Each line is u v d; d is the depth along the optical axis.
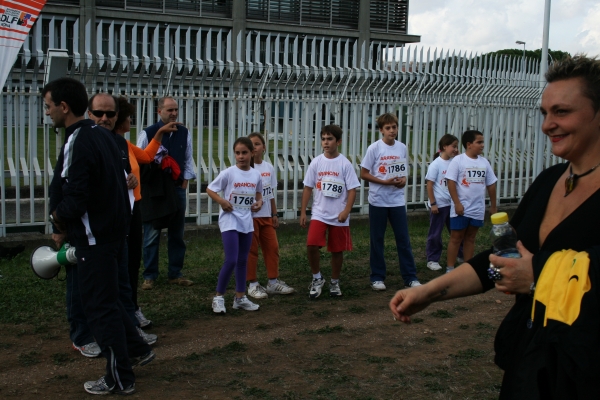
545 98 2.19
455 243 7.50
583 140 2.13
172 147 6.80
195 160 10.38
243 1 23.20
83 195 3.83
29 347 5.04
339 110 10.81
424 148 11.68
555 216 2.21
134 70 9.14
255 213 6.68
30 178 8.72
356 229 10.73
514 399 2.13
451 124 11.98
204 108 10.45
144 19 21.83
